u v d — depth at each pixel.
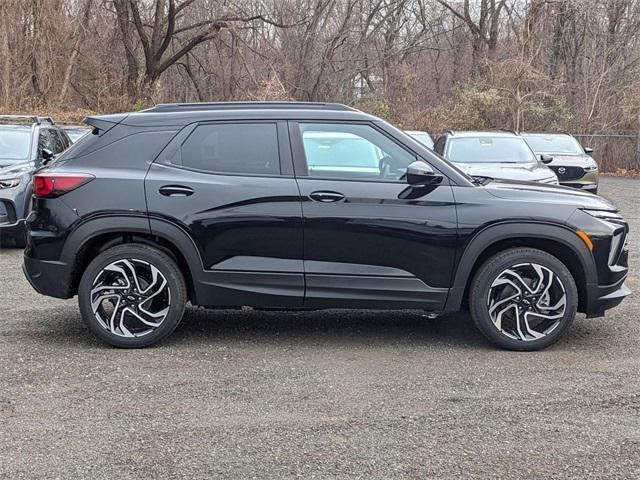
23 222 10.16
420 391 4.88
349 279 5.70
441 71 38.25
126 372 5.20
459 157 12.63
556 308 5.75
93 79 31.56
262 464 3.82
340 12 34.88
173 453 3.94
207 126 5.88
